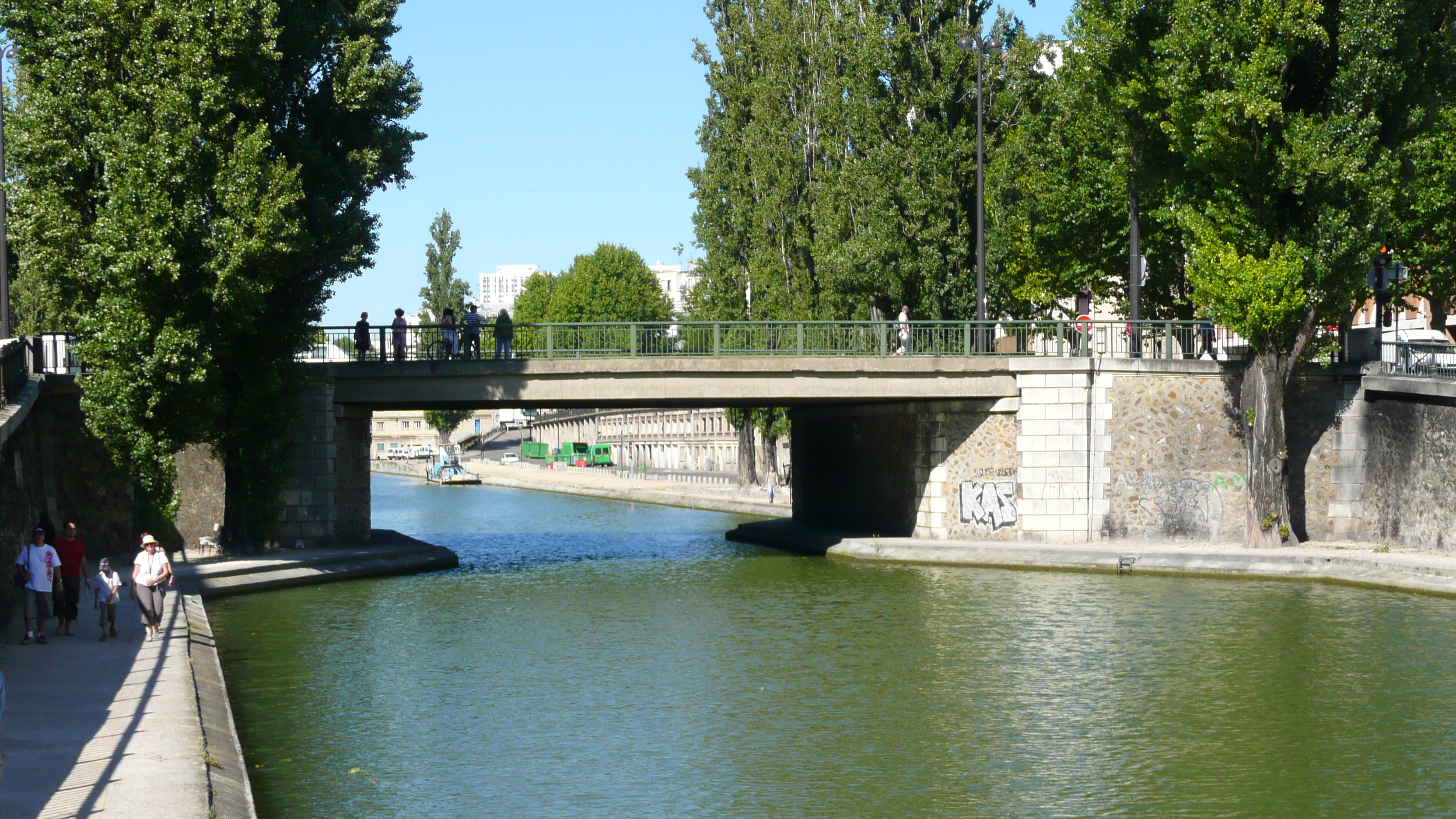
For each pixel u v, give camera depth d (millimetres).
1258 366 39188
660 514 78312
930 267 49406
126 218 33062
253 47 34594
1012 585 36719
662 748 20109
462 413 181500
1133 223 42188
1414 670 24625
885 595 35250
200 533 40406
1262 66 35344
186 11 34031
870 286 50531
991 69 49375
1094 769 18797
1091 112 43344
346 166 38344
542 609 33812
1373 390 40281
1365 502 40938
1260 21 35688
